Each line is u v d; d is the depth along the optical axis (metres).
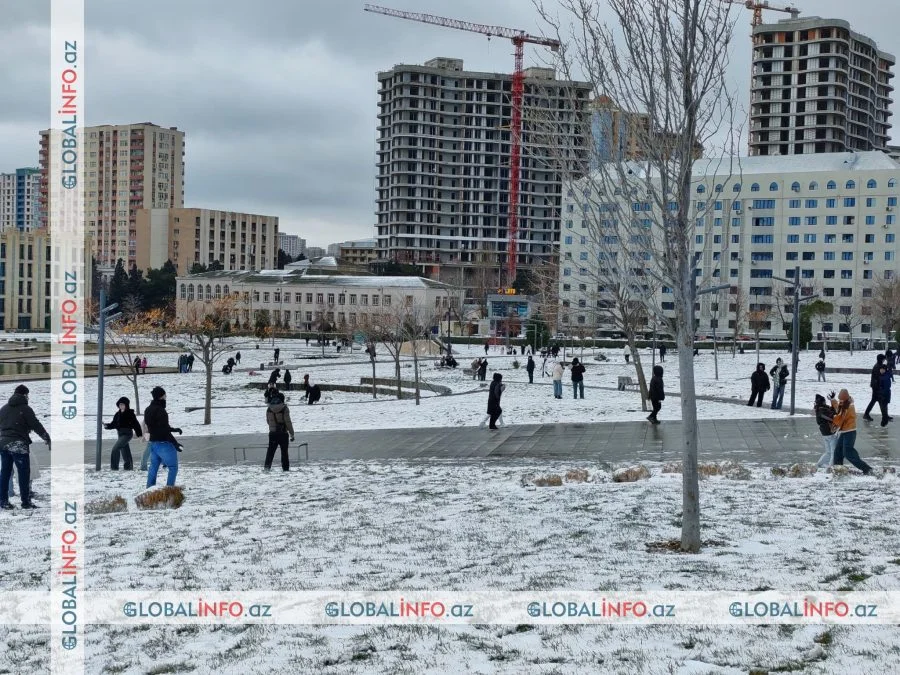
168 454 18.83
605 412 35.88
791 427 29.95
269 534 13.40
